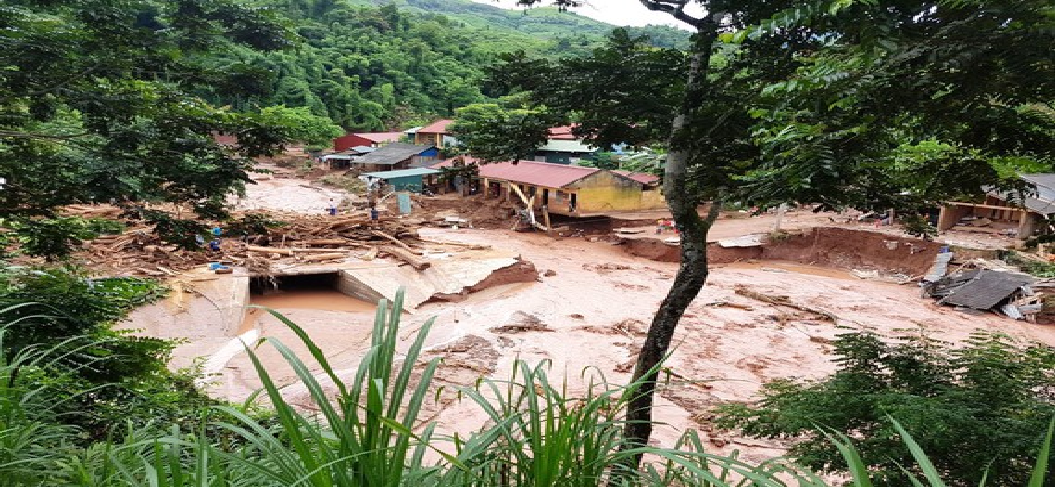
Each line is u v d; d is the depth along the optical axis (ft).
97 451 9.27
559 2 27.07
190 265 81.87
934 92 16.58
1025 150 19.42
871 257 104.42
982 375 20.30
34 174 32.78
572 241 126.52
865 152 16.70
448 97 278.87
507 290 90.07
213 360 59.62
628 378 58.49
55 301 17.44
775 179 17.99
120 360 17.79
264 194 165.58
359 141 222.69
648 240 114.01
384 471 6.60
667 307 27.73
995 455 16.55
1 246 31.17
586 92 28.14
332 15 310.04
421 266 89.76
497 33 390.01
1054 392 21.56
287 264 88.38
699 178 26.91
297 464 6.81
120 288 22.33
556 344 67.97
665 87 28.35
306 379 6.48
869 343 23.17
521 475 8.11
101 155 33.45
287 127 37.27
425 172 163.63
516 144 31.50
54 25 31.45
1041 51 13.75
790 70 21.62
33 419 10.51
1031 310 76.74
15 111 35.76
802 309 81.51
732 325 75.10
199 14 36.19
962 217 106.73
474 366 59.62
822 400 21.48
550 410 7.88
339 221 108.37
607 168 144.36
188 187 35.45
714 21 23.72
